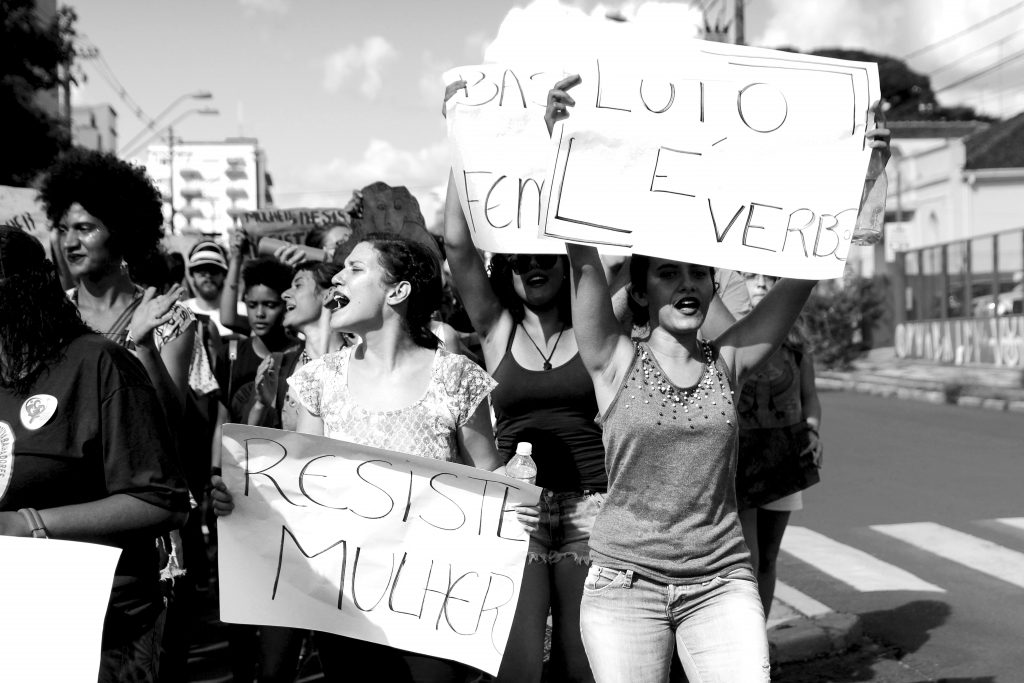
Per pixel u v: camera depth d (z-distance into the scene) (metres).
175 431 3.85
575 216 3.43
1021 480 11.09
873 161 3.63
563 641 4.06
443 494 3.52
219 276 8.29
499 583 3.54
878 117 3.60
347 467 3.50
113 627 2.86
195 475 5.07
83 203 3.78
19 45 17.17
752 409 5.16
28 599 2.60
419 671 3.53
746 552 3.42
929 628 6.27
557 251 4.04
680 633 3.40
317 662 5.66
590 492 4.05
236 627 4.95
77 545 2.64
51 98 28.23
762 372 5.12
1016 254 25.19
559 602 4.05
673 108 3.47
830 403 20.72
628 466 3.41
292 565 3.49
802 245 3.55
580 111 3.43
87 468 2.80
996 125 44.31
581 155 3.43
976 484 10.91
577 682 4.05
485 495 3.52
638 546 3.37
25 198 5.26
